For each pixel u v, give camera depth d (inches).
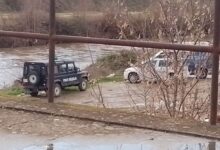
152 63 390.3
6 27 1172.5
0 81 1270.9
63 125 217.3
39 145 193.0
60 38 235.9
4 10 1727.4
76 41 232.2
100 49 893.8
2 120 224.2
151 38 416.8
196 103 367.9
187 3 404.2
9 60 1518.2
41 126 216.1
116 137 201.3
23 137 201.8
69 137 201.8
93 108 242.5
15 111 238.7
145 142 195.0
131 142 195.0
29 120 224.5
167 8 410.6
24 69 1194.6
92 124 218.7
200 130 206.2
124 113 233.3
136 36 423.8
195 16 398.3
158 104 381.7
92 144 193.3
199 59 370.9
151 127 210.8
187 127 210.4
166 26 408.5
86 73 1237.7
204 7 396.8
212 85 209.9
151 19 418.0
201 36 388.8
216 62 206.8
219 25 204.1
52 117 229.0
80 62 1373.0
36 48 1584.6
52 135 204.4
